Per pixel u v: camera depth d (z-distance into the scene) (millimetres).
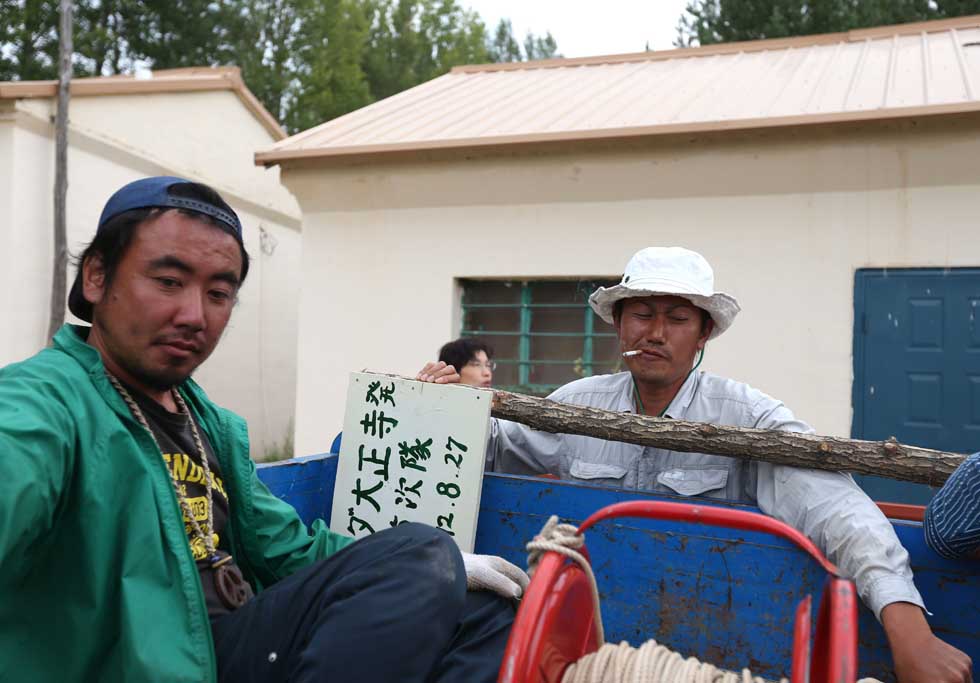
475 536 2256
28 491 1210
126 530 1388
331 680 1328
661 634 1948
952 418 4996
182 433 1703
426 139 5926
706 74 7230
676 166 5465
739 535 1879
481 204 6039
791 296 5293
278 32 22266
